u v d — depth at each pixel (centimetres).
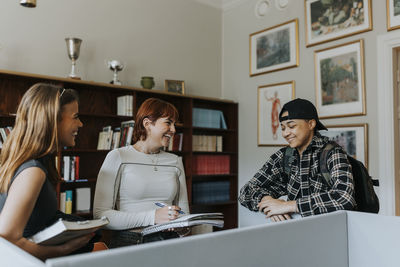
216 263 72
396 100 351
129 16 453
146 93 433
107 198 178
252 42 494
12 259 65
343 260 105
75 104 126
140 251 61
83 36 413
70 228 97
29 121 111
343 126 383
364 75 367
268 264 82
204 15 530
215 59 539
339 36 390
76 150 367
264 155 471
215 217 152
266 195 175
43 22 385
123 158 186
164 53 484
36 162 106
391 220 97
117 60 415
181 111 480
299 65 435
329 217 100
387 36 349
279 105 455
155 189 188
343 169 155
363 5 370
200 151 471
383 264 99
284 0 457
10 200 98
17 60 367
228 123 523
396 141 347
